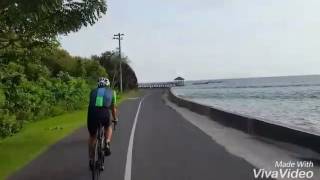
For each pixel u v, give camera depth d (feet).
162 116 95.61
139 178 32.50
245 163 37.04
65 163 39.70
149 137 56.95
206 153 42.91
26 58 56.95
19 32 50.29
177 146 48.16
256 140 51.24
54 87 121.49
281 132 47.37
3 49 54.60
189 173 33.73
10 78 73.67
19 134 65.87
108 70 347.56
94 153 31.78
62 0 45.29
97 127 32.35
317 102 235.40
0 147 50.88
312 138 39.96
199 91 485.56
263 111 169.17
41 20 47.03
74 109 129.49
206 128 67.21
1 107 66.54
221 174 33.06
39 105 97.81
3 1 40.01
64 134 63.77
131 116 97.30
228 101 248.52
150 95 263.29
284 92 406.82
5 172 36.40
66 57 201.16
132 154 43.19
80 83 144.36
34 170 36.94
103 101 32.53
